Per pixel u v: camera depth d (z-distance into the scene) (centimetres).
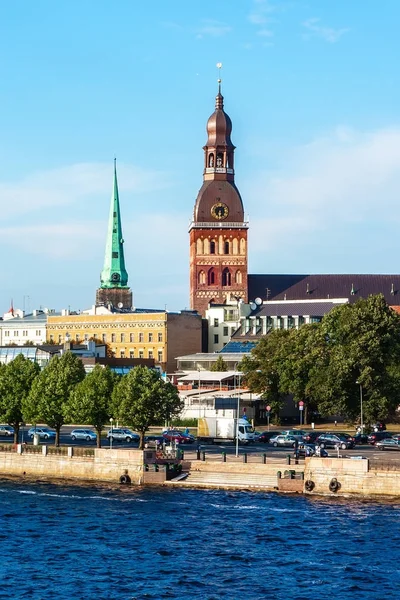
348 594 11300
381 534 13800
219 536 13825
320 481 16650
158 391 19350
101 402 19688
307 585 11619
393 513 15062
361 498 16238
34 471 19162
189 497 16550
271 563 12512
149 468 17938
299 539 13600
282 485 16912
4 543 13612
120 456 18262
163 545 13412
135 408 19162
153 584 11694
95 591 11431
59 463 18862
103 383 19888
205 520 14788
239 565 12450
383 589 11469
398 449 19950
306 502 15962
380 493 16212
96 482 18250
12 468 19388
